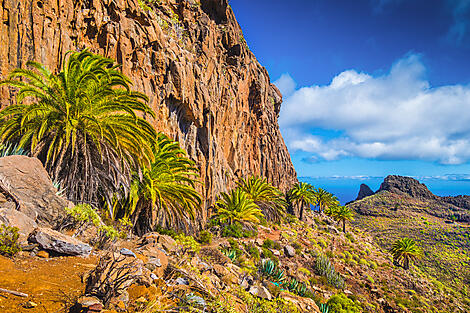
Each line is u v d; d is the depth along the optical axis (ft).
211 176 100.27
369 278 112.57
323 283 79.41
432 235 362.74
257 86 179.11
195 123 93.45
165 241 24.35
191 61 96.07
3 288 9.34
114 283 10.69
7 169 17.62
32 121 33.99
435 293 143.13
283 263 82.48
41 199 18.75
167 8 99.96
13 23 40.01
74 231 18.84
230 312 14.40
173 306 12.07
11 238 12.53
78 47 52.34
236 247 72.28
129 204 47.32
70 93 35.09
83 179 33.94
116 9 62.39
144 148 45.91
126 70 62.34
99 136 37.37
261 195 136.77
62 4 49.34
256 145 181.98
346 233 222.48
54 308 9.07
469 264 268.21
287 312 22.99
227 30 148.25
